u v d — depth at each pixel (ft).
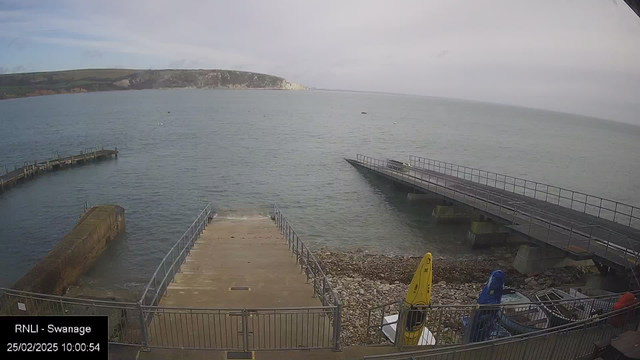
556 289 47.19
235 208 101.71
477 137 299.58
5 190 114.62
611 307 35.06
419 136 283.38
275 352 25.43
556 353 24.36
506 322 32.68
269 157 174.91
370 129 315.17
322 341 27.45
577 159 216.33
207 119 343.67
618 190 145.28
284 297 35.06
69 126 270.26
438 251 76.89
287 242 55.21
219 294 35.45
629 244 54.90
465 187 100.63
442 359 22.91
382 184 129.70
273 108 521.65
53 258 55.36
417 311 27.02
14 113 367.04
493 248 78.23
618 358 22.07
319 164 162.30
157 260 70.44
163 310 28.86
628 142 371.56
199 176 136.15
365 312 47.78
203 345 26.37
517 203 77.00
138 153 176.45
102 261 69.21
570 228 64.28
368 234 86.33
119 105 492.95
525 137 328.49
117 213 81.25
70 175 134.10
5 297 31.09
